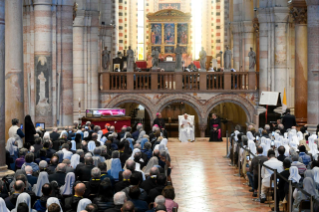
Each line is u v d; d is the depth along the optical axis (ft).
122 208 24.82
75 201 29.99
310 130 69.05
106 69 100.48
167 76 102.01
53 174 36.11
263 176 45.88
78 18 96.17
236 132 69.51
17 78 49.08
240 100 101.65
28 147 46.83
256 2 109.09
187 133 95.20
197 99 101.71
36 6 66.80
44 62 67.05
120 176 36.11
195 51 152.66
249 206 44.70
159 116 90.27
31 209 28.89
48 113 67.97
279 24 96.68
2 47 39.27
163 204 26.73
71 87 70.08
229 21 127.44
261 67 98.94
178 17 151.23
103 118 78.95
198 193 50.37
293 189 37.91
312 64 68.80
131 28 152.15
